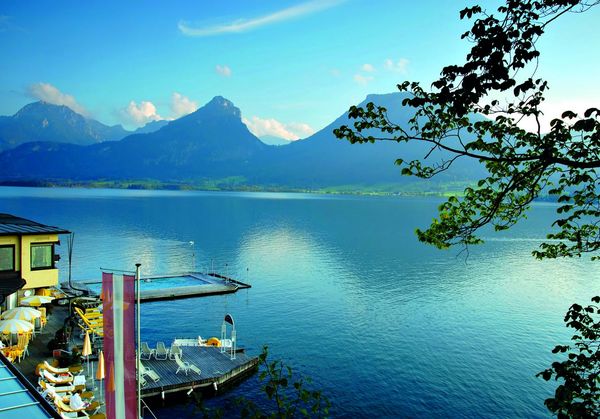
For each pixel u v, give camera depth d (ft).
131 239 396.16
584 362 30.22
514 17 25.21
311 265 298.97
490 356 140.46
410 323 174.19
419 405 109.19
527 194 36.04
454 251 367.86
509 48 24.64
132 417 59.82
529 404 110.32
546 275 276.82
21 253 126.21
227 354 128.77
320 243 405.39
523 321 177.68
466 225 38.55
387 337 157.79
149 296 205.57
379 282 249.14
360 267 293.84
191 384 108.17
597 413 28.19
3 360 47.62
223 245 380.17
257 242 403.13
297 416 101.40
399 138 32.71
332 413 104.58
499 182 36.27
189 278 250.37
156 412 100.73
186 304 200.34
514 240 448.65
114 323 61.67
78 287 212.43
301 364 132.67
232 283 236.84
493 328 168.45
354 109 32.96
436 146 32.68
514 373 127.95
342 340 153.99
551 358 139.13
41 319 127.65
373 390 116.57
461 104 25.96
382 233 491.72
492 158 30.68
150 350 122.72
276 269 284.00
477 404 110.22
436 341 153.89
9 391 41.75
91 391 94.63
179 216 647.56
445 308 196.34
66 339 115.85
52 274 131.95
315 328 167.12
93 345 120.06
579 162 27.81
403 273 276.21
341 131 33.22
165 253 331.16
